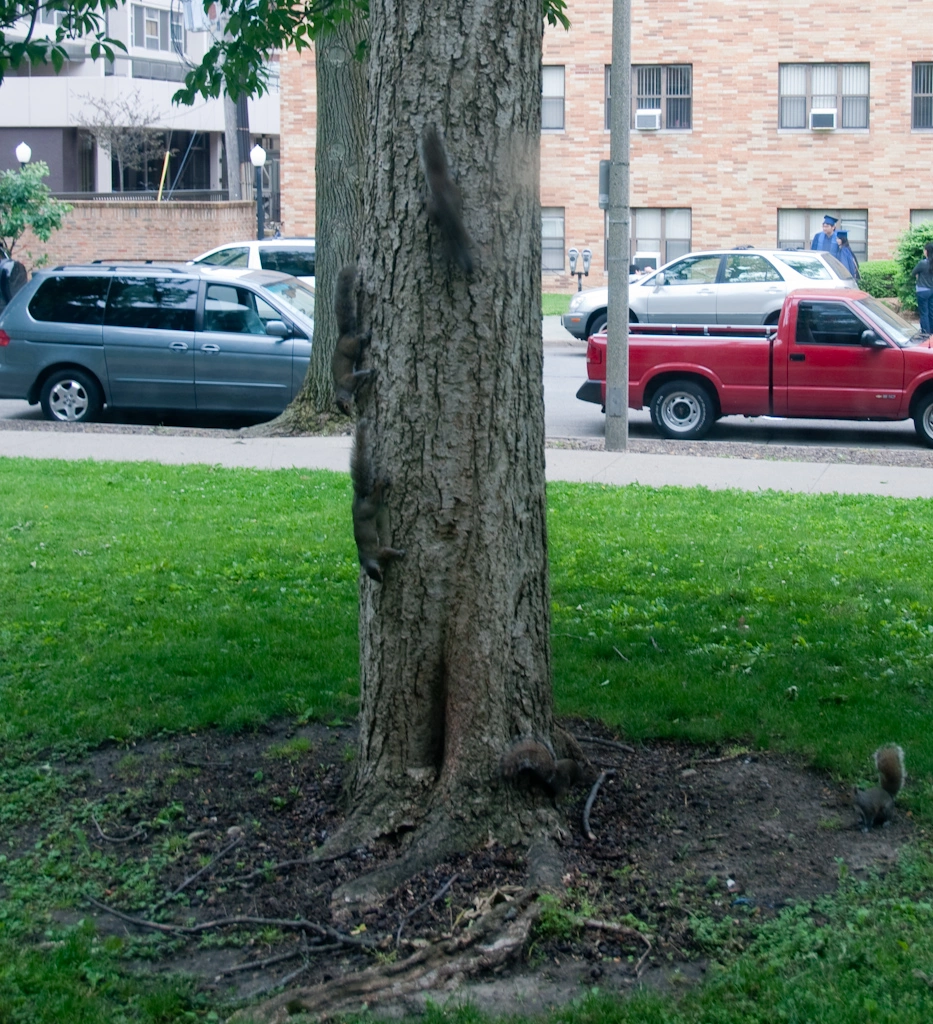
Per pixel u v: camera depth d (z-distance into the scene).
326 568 8.83
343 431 15.05
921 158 33.94
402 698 4.95
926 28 33.25
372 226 4.82
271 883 4.66
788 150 34.38
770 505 11.09
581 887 4.50
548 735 5.11
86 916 4.46
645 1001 3.79
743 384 15.39
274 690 6.53
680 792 5.38
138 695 6.47
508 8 4.67
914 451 14.81
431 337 4.75
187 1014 3.85
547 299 34.62
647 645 7.19
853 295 15.58
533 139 4.83
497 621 4.88
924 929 4.13
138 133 43.47
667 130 34.78
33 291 16.20
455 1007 3.79
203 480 12.05
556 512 10.66
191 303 16.02
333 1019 3.76
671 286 22.33
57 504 10.76
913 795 5.21
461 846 4.71
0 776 5.55
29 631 7.41
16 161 45.31
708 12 33.94
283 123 35.59
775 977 3.88
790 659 6.88
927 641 7.11
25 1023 3.77
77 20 8.12
